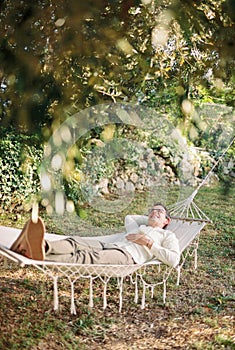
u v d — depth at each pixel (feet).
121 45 10.07
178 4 8.57
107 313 14.97
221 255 22.68
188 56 12.11
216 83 10.20
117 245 15.48
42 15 8.84
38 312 14.35
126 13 9.82
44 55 9.39
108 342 13.00
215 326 14.03
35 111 9.47
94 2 8.48
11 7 8.89
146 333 13.67
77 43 9.23
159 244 15.75
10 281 17.38
